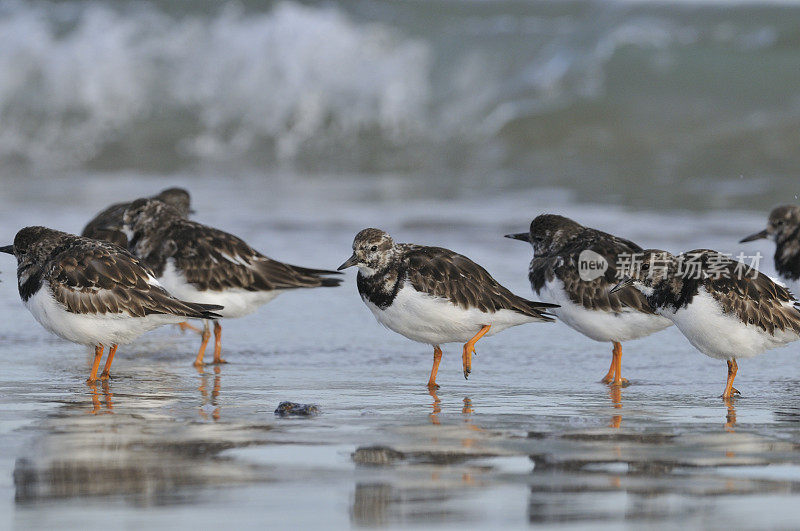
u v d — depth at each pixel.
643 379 12.82
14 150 34.97
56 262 12.11
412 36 38.09
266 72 36.44
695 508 7.91
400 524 7.60
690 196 26.16
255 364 13.62
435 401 11.53
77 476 8.60
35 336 15.08
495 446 9.59
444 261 12.31
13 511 7.77
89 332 12.08
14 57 36.72
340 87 36.22
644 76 34.81
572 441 9.80
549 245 14.09
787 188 26.94
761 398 11.76
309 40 36.69
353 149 34.81
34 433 9.95
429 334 12.50
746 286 11.64
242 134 35.53
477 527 7.55
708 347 11.91
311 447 9.50
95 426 10.24
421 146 34.16
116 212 16.75
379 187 29.11
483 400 11.60
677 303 11.88
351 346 14.67
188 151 34.97
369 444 9.62
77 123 35.88
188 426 10.27
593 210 24.44
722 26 36.72
